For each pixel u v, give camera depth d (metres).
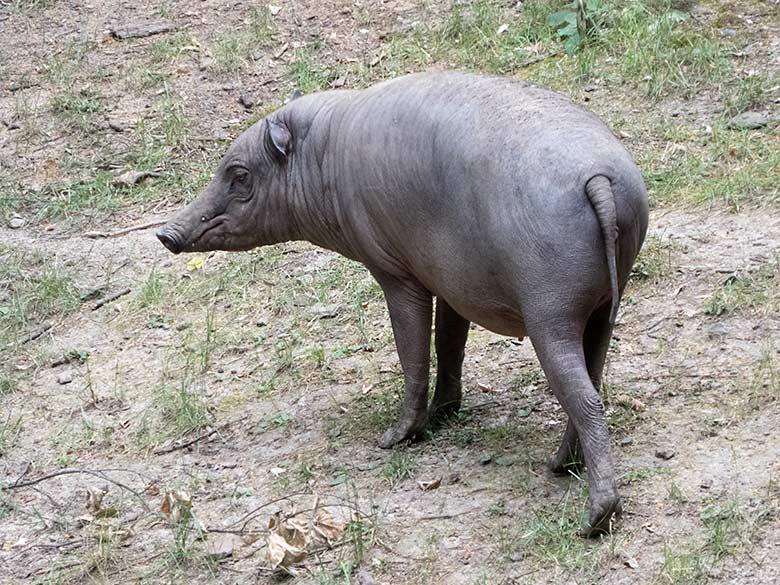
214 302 10.68
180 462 8.43
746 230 10.02
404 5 14.74
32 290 11.09
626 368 8.48
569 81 12.69
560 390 6.55
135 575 7.12
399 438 8.00
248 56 14.26
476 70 13.23
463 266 6.94
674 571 6.24
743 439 7.37
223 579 6.94
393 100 7.36
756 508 6.68
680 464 7.20
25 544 7.65
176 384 9.52
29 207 12.57
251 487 7.91
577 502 6.94
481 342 9.34
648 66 12.54
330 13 14.79
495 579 6.49
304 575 6.82
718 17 13.30
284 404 8.98
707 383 8.09
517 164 6.55
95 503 7.83
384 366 9.30
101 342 10.37
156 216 12.20
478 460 7.68
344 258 11.00
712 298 9.07
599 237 6.41
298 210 7.98
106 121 13.68
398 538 6.97
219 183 8.11
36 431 9.16
